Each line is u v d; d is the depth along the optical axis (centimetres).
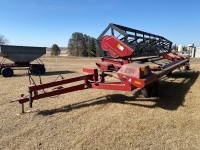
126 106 591
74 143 382
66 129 441
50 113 538
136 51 859
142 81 501
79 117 508
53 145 376
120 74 557
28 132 427
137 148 365
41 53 1353
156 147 369
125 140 393
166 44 1257
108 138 400
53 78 1134
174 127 450
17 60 1277
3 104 617
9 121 485
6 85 914
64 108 578
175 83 918
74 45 5447
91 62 2525
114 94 718
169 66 798
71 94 724
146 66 552
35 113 538
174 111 548
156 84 666
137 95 704
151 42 985
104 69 759
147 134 417
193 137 406
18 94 743
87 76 610
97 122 476
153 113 534
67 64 2177
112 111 550
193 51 3962
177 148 365
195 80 995
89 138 400
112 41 704
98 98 673
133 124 465
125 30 808
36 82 997
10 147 369
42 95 543
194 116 512
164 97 680
